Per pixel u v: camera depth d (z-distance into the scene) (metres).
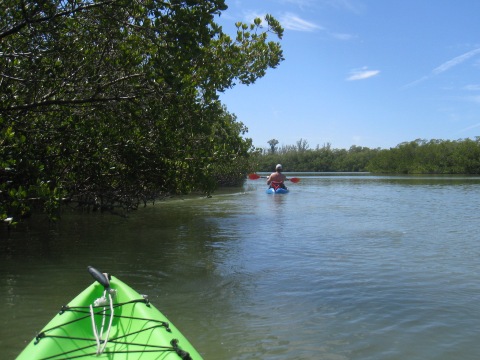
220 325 4.83
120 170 9.25
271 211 15.47
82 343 3.89
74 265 7.21
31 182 7.14
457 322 4.93
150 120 8.62
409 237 10.14
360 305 5.47
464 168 60.97
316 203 18.75
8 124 7.09
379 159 71.94
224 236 10.15
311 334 4.61
